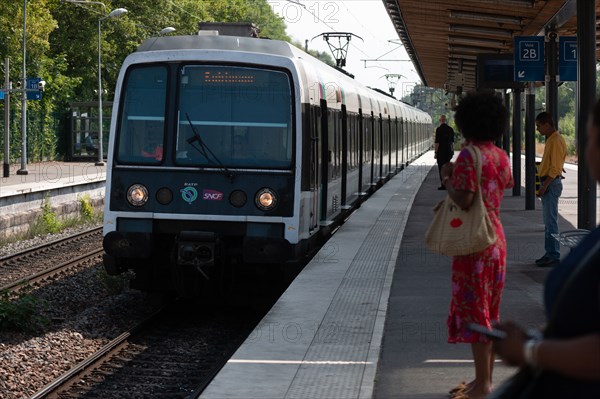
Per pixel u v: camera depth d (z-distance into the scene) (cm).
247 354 850
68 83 5356
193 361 1129
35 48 4572
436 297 1150
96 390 979
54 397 945
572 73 1756
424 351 866
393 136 3969
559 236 926
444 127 3139
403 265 1427
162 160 1338
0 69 4647
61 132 5497
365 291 1180
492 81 2208
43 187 2773
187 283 1342
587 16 1257
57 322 1356
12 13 4366
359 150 2462
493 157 642
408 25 2472
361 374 778
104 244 1343
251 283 1419
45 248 2188
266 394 718
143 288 1383
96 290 1634
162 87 1348
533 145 2333
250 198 1325
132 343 1212
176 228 1332
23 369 1049
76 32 5644
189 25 6344
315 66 1636
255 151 1334
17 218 2525
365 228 1941
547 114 1359
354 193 2366
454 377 771
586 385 310
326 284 1231
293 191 1323
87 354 1149
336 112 1867
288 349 870
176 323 1358
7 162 3719
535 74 1883
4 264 1936
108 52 5728
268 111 1336
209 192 1327
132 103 1352
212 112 1339
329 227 1780
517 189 2830
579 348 289
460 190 631
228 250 1341
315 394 718
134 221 1338
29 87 3884
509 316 1030
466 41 2702
